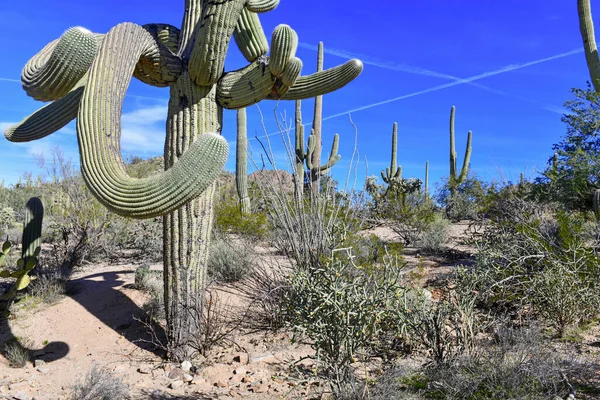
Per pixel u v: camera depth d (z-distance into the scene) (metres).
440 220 10.58
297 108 12.59
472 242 7.60
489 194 9.97
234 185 15.26
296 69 4.30
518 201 8.18
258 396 3.50
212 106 4.40
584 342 4.20
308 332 3.24
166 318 4.42
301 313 3.31
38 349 4.56
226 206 9.48
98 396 3.48
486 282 5.07
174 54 4.30
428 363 3.64
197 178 3.21
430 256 8.07
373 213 9.95
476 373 3.26
